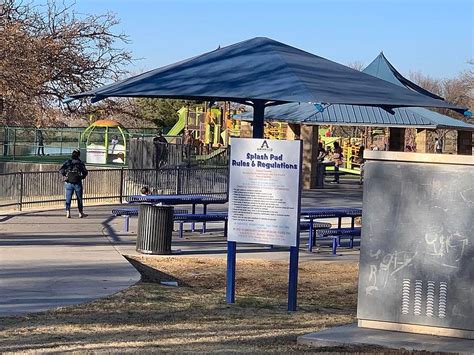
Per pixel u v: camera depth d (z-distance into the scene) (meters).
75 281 12.84
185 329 9.56
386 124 26.97
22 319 9.92
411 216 9.12
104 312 10.56
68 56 33.81
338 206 29.23
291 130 38.38
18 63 31.58
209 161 34.91
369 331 9.20
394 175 9.20
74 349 8.16
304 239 21.00
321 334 8.98
